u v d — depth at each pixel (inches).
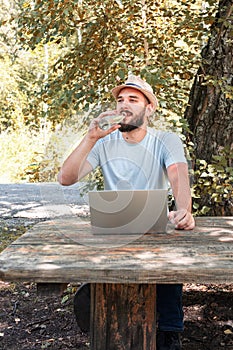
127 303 77.6
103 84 168.6
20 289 150.6
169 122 144.3
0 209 305.4
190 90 166.6
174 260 71.9
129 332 77.8
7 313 131.7
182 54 171.2
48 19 172.2
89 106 166.6
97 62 177.2
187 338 114.1
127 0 175.0
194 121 158.2
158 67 171.3
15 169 477.4
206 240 84.8
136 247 79.8
